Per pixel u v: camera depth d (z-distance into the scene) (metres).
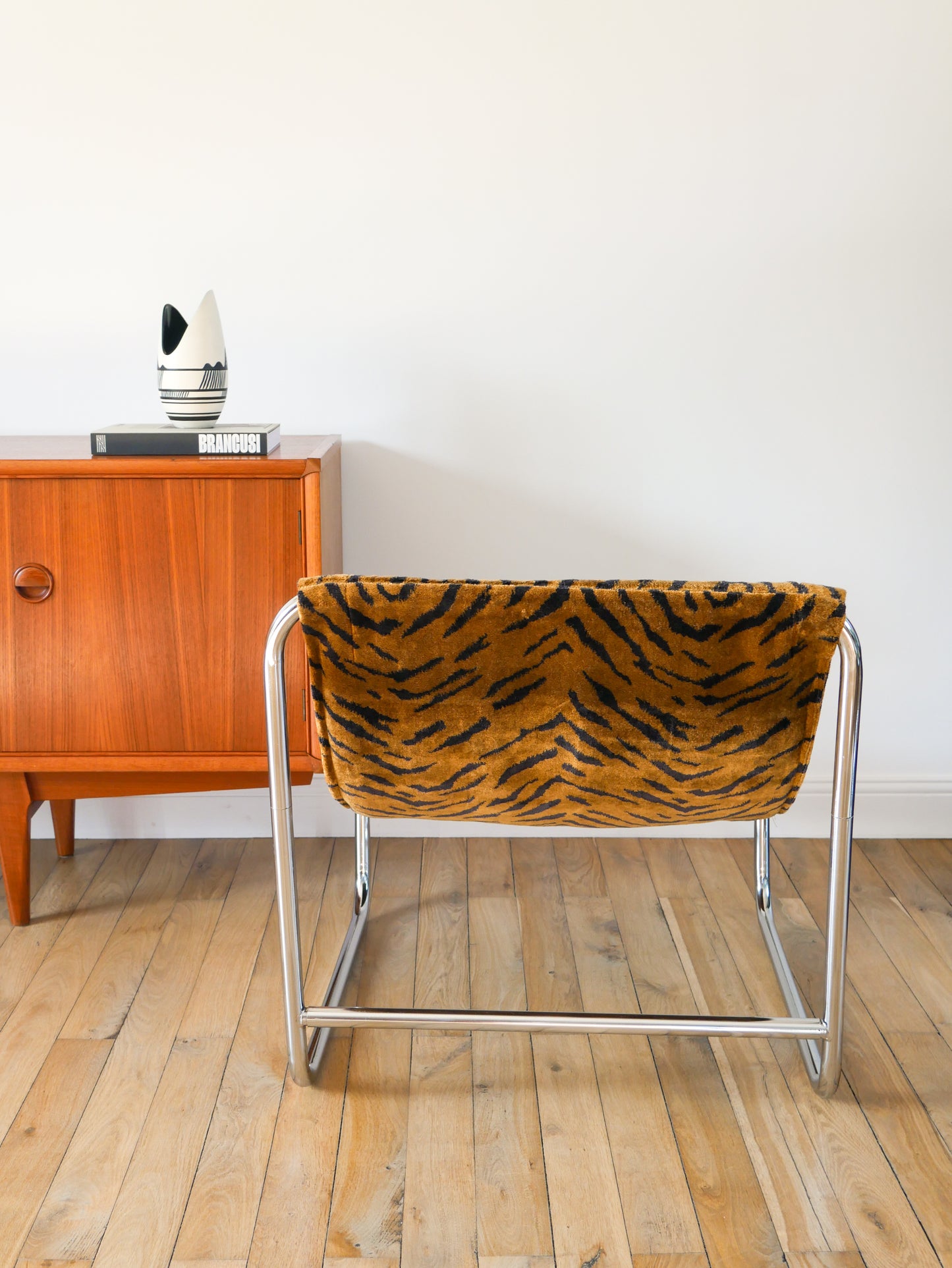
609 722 1.34
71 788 1.99
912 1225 1.33
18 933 2.00
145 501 1.82
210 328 1.91
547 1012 1.58
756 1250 1.29
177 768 1.92
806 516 2.32
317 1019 1.53
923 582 2.36
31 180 2.15
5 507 1.82
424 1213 1.35
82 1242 1.30
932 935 2.03
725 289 2.21
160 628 1.87
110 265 2.19
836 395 2.26
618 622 1.25
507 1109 1.54
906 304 2.22
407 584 1.26
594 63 2.11
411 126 2.14
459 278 2.21
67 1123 1.50
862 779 2.45
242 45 2.10
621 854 2.36
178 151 2.14
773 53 2.11
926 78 2.12
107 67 2.11
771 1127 1.50
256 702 1.89
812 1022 1.51
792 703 1.34
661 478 2.30
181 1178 1.40
